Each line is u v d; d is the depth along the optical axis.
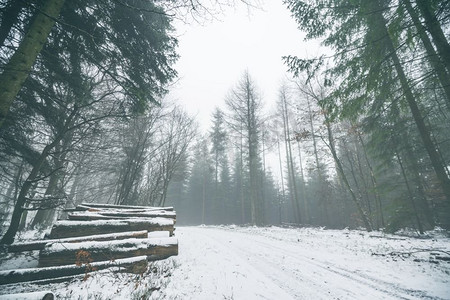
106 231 6.03
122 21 6.86
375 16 6.71
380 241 9.23
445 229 11.51
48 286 3.94
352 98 6.48
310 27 8.03
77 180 17.19
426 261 5.79
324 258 6.57
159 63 7.86
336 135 18.58
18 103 6.62
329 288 4.32
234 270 5.34
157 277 4.57
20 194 5.92
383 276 4.93
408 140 11.75
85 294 3.61
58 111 7.52
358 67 6.24
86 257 4.75
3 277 4.01
